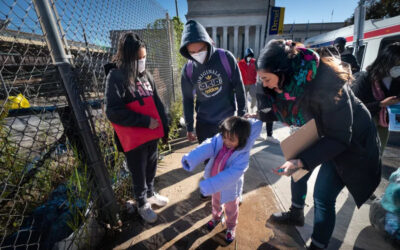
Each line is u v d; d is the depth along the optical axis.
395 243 1.62
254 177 2.66
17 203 1.61
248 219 1.98
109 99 1.47
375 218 1.77
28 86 1.29
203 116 2.14
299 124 1.33
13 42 1.13
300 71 1.03
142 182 1.86
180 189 2.48
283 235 1.79
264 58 1.05
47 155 1.57
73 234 1.46
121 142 1.64
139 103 1.63
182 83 2.13
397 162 2.96
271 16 14.48
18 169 1.55
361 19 5.11
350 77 1.06
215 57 1.89
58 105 1.45
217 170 1.65
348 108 1.04
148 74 1.82
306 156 1.14
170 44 4.79
